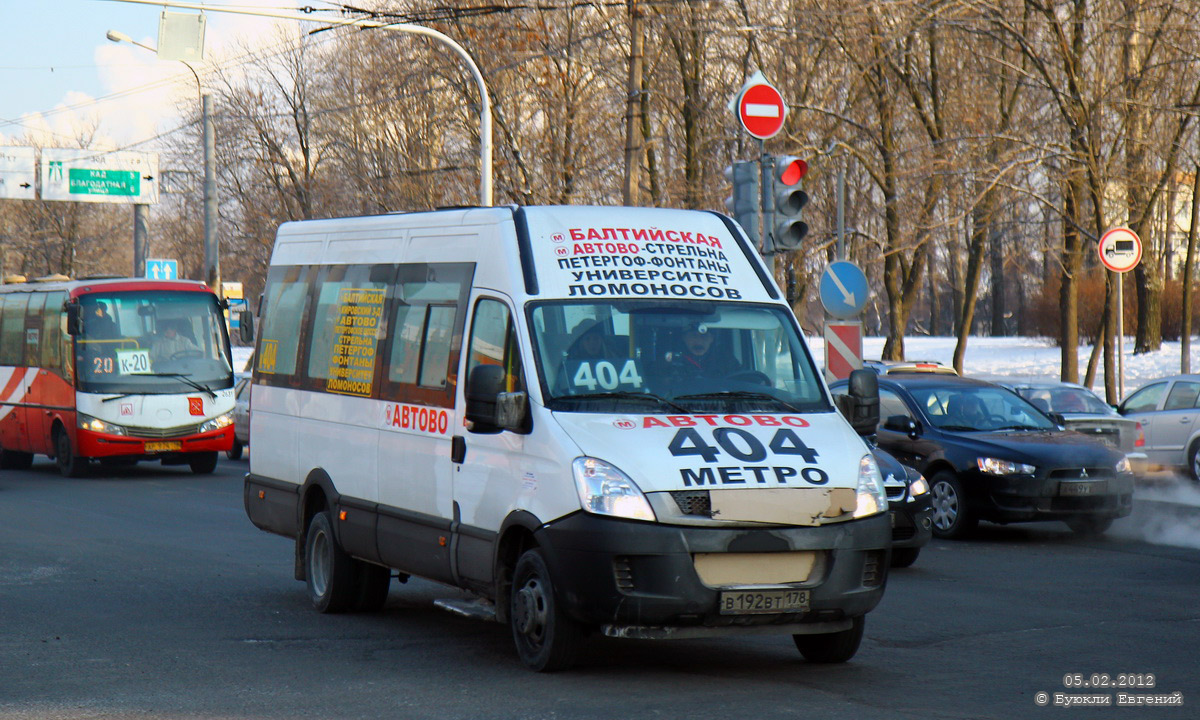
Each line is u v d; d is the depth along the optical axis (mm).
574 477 8758
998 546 17078
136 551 16141
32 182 70312
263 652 10281
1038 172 34812
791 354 10016
